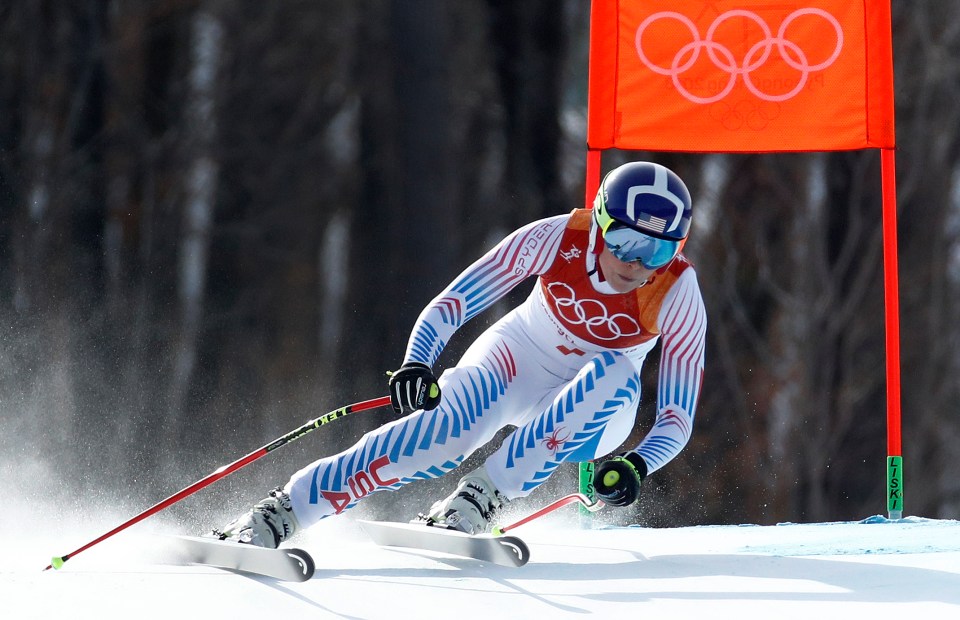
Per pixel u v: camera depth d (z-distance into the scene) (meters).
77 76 54.59
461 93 58.97
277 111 64.69
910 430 51.75
